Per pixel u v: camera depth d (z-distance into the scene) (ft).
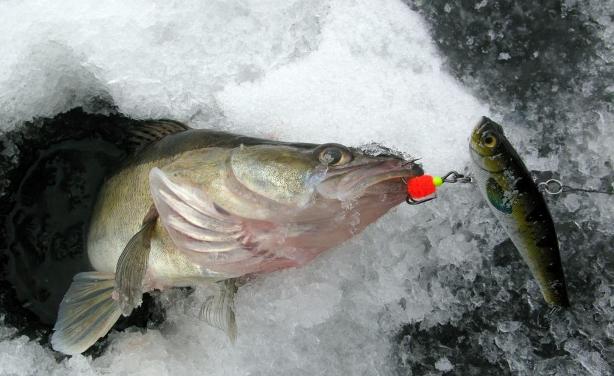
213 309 1.29
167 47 1.38
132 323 1.50
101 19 1.37
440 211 1.33
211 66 1.38
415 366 1.38
